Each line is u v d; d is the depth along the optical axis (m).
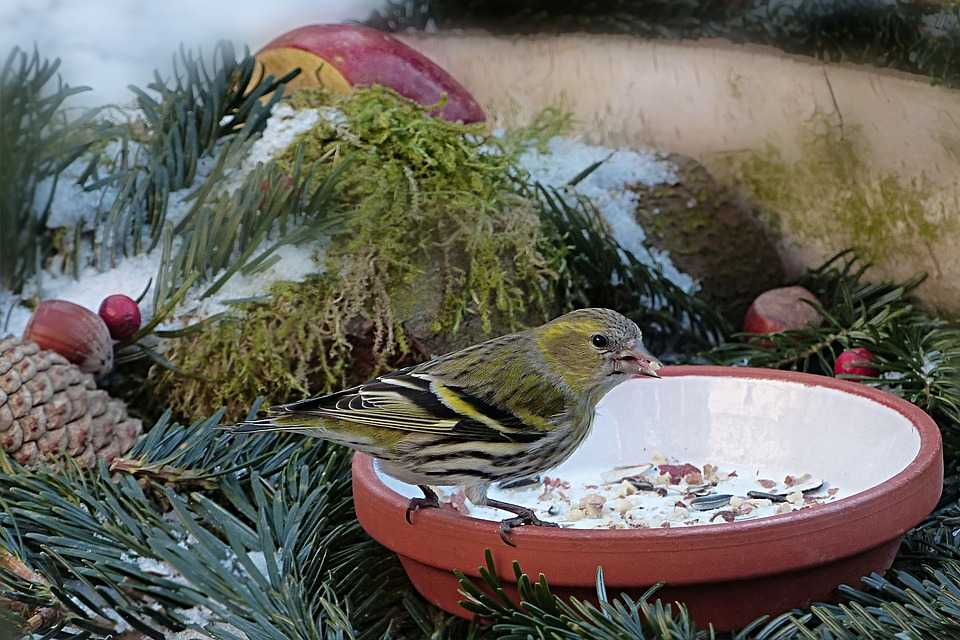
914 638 1.47
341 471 1.58
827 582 1.50
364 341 1.62
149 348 1.62
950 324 1.64
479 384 1.54
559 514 1.55
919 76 1.64
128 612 1.52
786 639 1.48
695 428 1.58
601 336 1.55
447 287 1.63
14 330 1.62
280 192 1.63
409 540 1.51
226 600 1.51
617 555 1.48
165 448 1.58
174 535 1.54
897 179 1.66
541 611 1.48
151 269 1.64
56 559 1.53
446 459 1.54
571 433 1.55
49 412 1.58
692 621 1.48
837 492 1.55
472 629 1.51
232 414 1.62
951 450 1.59
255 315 1.62
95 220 1.65
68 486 1.55
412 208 1.63
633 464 1.58
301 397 1.62
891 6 1.64
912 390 1.60
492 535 1.49
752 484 1.56
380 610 1.54
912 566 1.54
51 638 1.52
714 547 1.48
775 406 1.57
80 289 1.63
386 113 1.66
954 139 1.63
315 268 1.63
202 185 1.65
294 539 1.54
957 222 1.64
